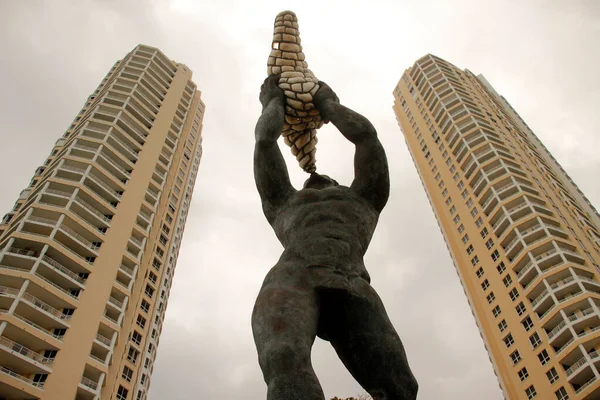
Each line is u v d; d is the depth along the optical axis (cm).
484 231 5534
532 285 4631
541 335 4319
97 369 3544
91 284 3944
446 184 6431
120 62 7494
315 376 258
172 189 6169
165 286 5388
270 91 448
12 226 4175
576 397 3844
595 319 4072
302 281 311
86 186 4719
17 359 3122
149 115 6456
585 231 5419
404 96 8106
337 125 418
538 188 5725
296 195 383
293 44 485
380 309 317
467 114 6850
